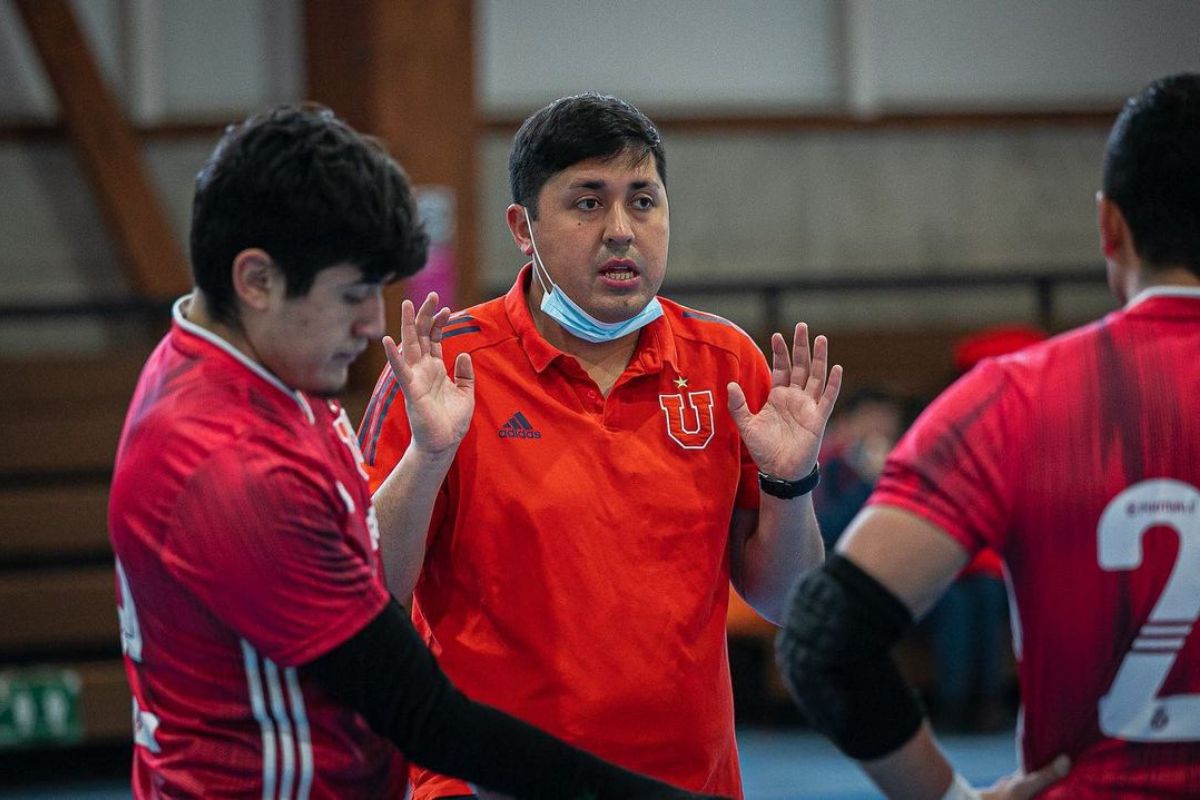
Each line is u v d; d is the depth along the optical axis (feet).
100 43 55.47
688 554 15.62
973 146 60.90
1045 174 61.41
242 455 11.82
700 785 15.62
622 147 15.25
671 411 15.94
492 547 15.44
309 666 12.00
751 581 16.72
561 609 15.28
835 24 60.03
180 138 55.62
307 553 11.87
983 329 57.67
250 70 56.24
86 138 51.67
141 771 13.03
